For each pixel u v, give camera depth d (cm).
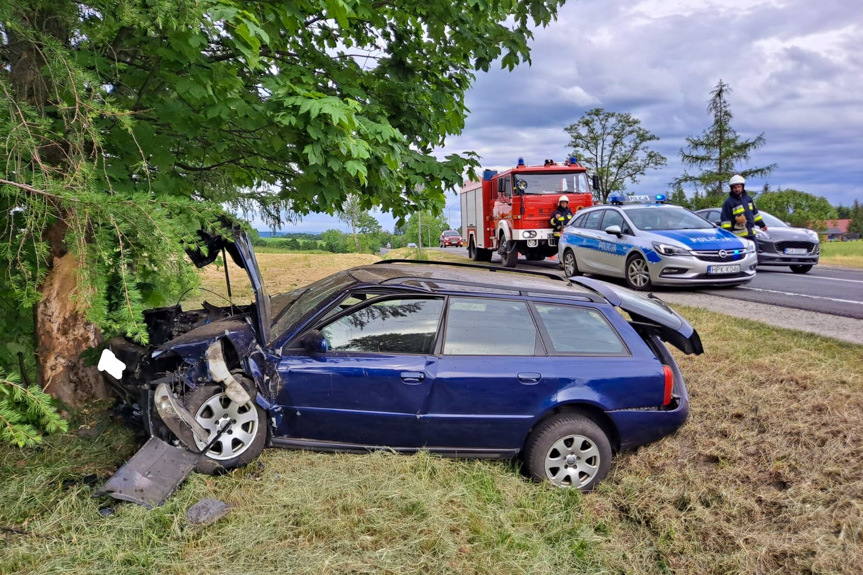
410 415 401
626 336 435
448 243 4966
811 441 438
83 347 458
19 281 298
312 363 394
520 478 416
